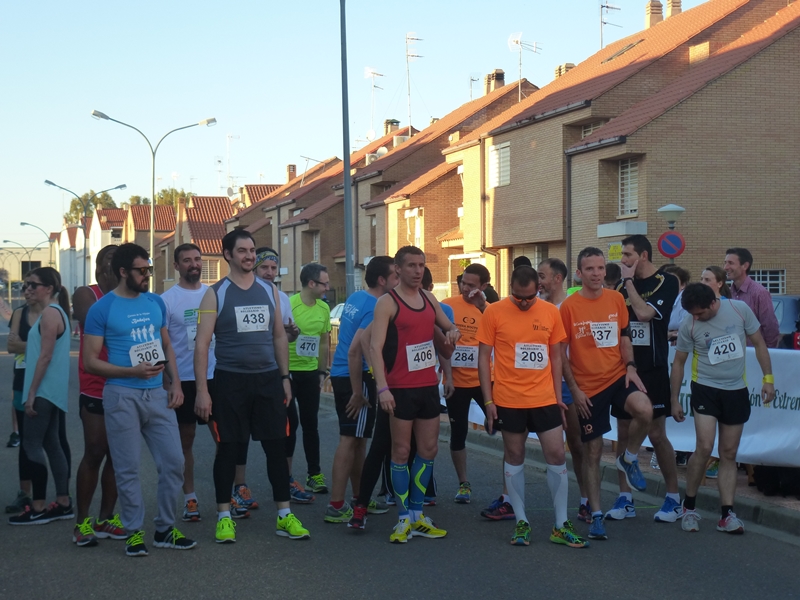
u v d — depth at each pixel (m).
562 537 6.74
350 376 7.32
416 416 6.90
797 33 24.86
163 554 6.44
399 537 6.79
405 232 40.84
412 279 6.75
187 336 7.65
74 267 97.81
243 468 7.94
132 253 6.28
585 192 26.09
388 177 44.06
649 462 9.92
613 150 24.61
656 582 5.78
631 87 27.44
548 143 28.38
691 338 7.29
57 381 7.40
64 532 7.09
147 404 6.36
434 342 7.64
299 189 57.91
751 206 24.67
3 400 17.91
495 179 31.42
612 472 9.41
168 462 6.48
